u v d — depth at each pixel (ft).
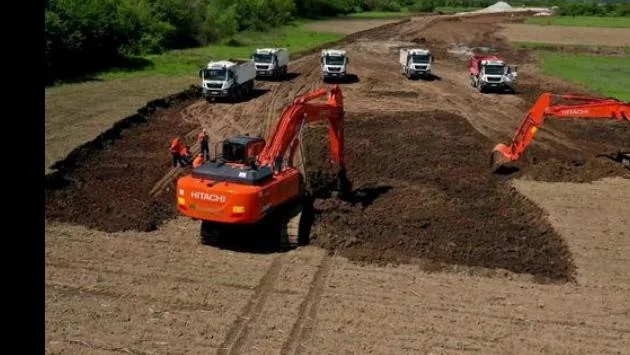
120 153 91.25
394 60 202.49
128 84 141.38
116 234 62.39
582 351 44.29
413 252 59.67
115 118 105.60
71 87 135.23
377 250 59.77
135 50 183.83
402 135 105.81
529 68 190.29
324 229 63.62
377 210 70.44
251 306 49.11
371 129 110.01
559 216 71.36
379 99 138.51
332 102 71.10
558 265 58.08
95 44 159.63
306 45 238.27
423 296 51.39
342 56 158.20
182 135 103.81
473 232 64.69
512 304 50.62
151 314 47.42
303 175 69.77
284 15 317.22
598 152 100.42
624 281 55.62
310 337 44.70
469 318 48.11
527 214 71.00
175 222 66.23
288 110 64.23
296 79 162.30
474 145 101.09
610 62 206.59
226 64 130.62
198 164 64.13
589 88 153.79
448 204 73.05
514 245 62.18
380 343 44.14
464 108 131.23
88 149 88.99
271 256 58.39
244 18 274.36
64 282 52.08
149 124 110.52
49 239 60.49
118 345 42.96
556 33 304.50
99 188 75.46
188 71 165.07
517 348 44.24
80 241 60.39
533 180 84.74
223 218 55.88
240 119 116.98
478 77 150.41
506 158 85.92
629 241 64.59
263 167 58.80
